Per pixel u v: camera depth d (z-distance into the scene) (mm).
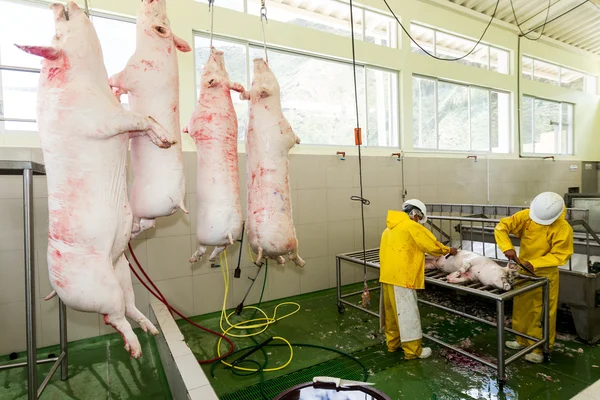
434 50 4871
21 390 2172
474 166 5172
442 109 5023
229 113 1618
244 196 3477
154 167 1310
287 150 1802
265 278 3568
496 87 5484
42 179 2660
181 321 3182
